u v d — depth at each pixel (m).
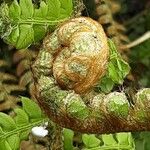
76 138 0.48
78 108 0.35
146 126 0.35
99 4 0.54
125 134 0.45
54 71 0.36
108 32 0.55
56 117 0.36
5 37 0.39
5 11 0.39
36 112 0.43
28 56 0.52
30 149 0.49
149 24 0.69
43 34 0.40
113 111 0.35
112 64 0.42
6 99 0.51
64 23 0.38
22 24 0.39
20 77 0.54
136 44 0.58
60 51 0.36
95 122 0.35
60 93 0.36
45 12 0.40
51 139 0.44
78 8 0.41
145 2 0.73
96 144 0.45
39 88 0.36
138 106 0.35
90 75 0.36
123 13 0.71
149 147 0.54
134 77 0.54
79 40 0.36
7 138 0.43
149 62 0.62
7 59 0.56
